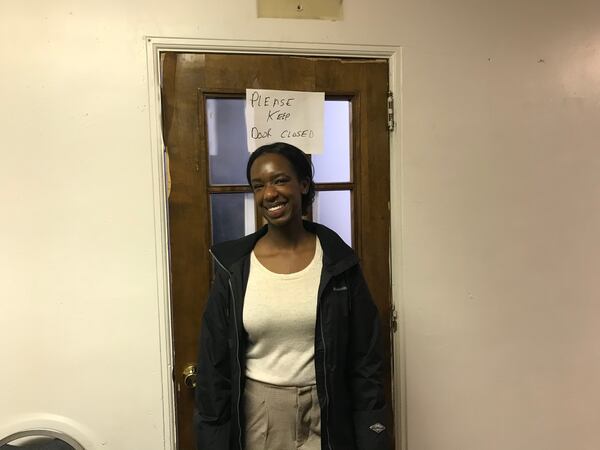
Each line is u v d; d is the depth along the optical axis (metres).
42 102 1.18
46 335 1.20
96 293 1.22
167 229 1.25
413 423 1.39
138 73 1.21
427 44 1.34
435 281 1.38
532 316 1.44
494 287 1.41
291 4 1.27
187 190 1.25
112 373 1.23
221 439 1.00
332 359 0.98
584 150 1.44
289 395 0.98
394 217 1.35
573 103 1.43
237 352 0.99
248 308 0.98
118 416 1.24
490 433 1.44
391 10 1.32
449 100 1.36
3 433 1.19
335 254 1.01
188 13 1.22
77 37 1.19
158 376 1.25
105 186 1.21
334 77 1.31
